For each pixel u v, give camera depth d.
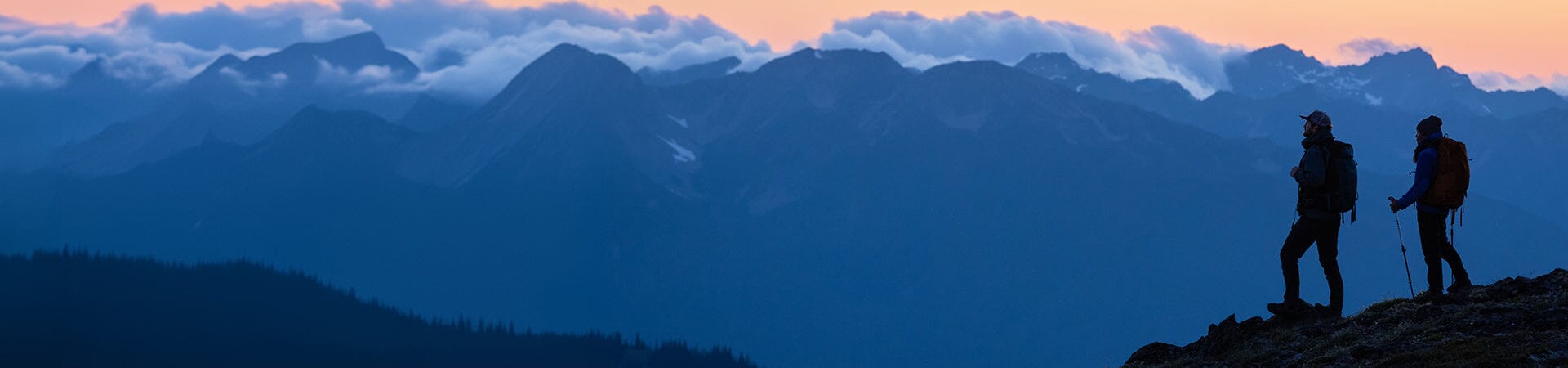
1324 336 34.19
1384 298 36.16
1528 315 30.78
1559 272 34.59
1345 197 34.03
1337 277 35.06
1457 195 34.16
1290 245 35.53
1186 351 38.41
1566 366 26.64
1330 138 34.22
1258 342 35.50
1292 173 35.00
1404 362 29.94
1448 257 35.16
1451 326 31.48
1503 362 27.81
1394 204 35.16
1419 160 34.53
